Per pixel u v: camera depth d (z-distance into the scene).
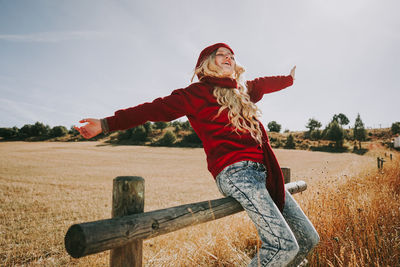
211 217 1.30
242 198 1.31
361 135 68.31
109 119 1.24
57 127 93.62
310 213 2.74
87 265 2.58
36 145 62.34
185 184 13.85
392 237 2.21
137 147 59.66
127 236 0.93
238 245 2.58
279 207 1.50
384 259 1.89
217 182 1.46
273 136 79.44
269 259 1.20
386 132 75.00
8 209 6.65
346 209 2.83
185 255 2.31
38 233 4.41
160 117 1.34
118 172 20.45
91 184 12.45
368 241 2.06
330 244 2.16
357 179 5.86
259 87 1.95
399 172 5.57
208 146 1.46
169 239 3.00
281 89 2.13
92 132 1.23
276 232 1.21
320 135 71.25
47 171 18.69
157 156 41.31
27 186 10.98
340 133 57.66
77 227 0.81
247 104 1.54
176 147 61.75
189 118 1.53
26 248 3.60
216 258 2.16
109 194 9.49
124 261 1.01
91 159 33.97
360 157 35.62
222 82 1.51
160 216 1.09
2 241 3.95
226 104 1.42
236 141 1.38
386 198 3.30
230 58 1.65
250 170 1.35
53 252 3.40
